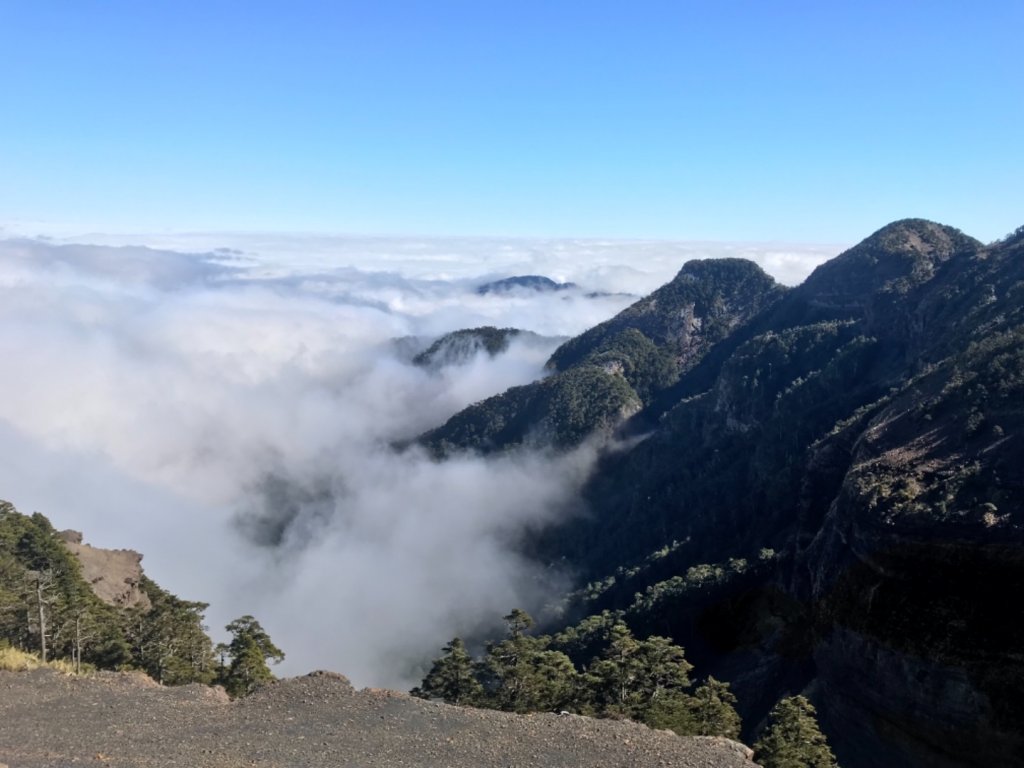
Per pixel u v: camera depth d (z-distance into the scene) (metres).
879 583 46.28
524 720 22.12
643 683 39.50
